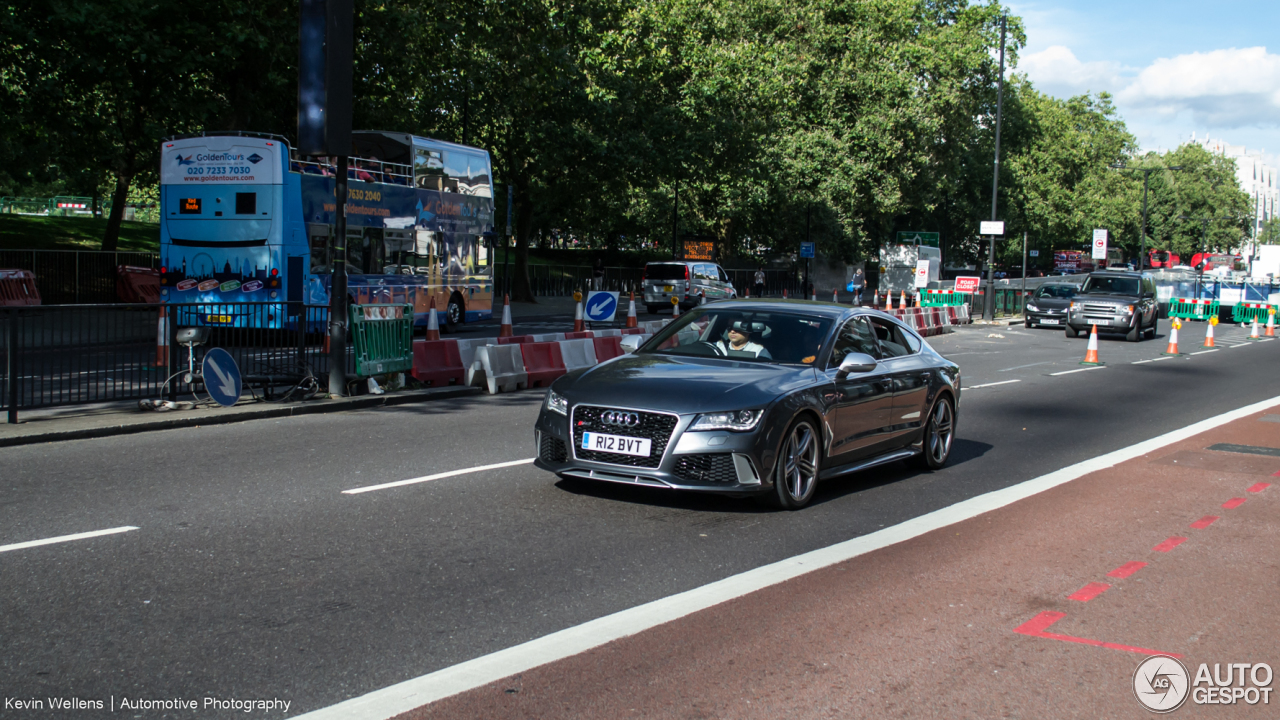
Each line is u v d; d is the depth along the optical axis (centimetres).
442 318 2495
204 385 1145
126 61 2386
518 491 780
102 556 577
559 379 784
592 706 392
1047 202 8025
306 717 376
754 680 423
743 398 718
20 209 7156
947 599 541
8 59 2366
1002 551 645
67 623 470
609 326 2948
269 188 1941
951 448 976
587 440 721
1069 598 548
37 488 755
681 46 4084
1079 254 8656
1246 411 1417
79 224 4166
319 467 861
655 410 704
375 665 429
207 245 1959
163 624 472
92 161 3006
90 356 1103
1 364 1021
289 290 1961
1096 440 1141
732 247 6225
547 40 3148
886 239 6494
